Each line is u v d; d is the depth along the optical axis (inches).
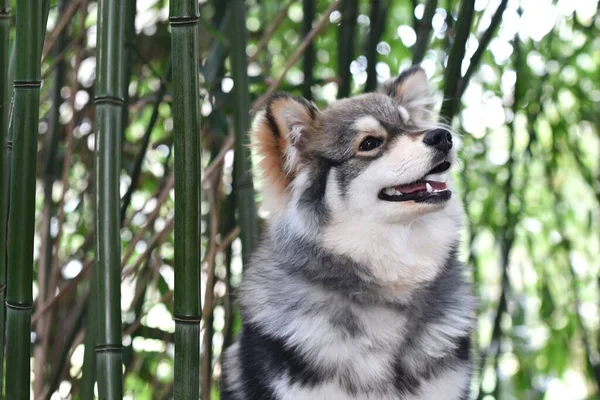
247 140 67.7
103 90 56.6
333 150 64.4
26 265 54.9
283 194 64.8
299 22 90.3
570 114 87.7
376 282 62.4
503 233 81.3
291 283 62.5
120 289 56.4
